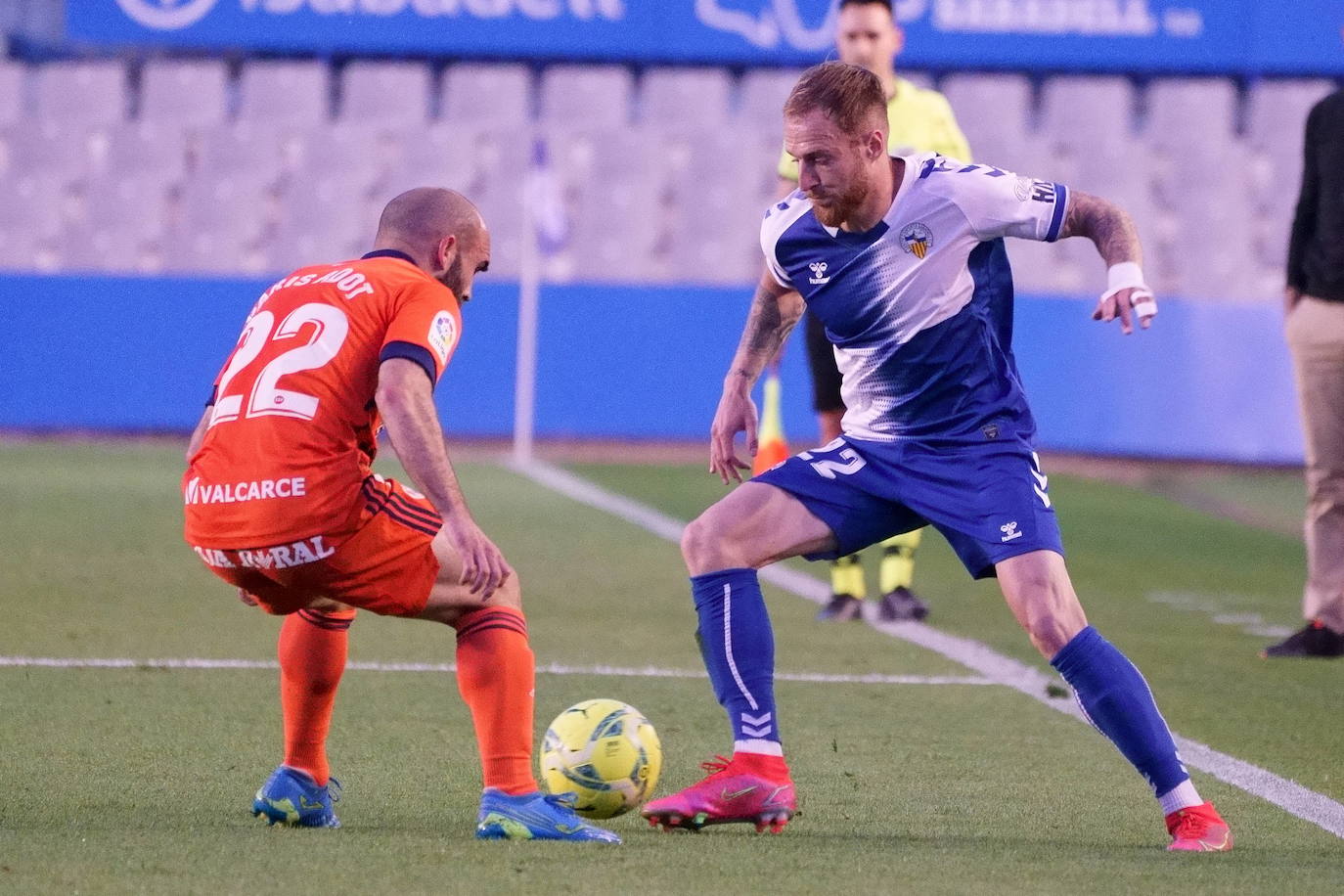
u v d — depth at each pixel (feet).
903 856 39.78
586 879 36.17
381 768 50.08
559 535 115.85
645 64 216.13
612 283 174.70
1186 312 167.53
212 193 193.77
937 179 44.45
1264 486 162.30
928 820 44.91
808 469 45.96
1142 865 39.11
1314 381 77.00
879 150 43.91
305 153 195.93
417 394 38.70
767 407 89.25
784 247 46.03
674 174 196.44
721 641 43.80
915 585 101.19
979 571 45.16
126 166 199.00
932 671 70.44
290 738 42.57
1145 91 213.87
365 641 75.10
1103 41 201.98
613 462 170.60
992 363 45.34
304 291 41.37
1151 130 204.85
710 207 191.83
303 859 37.65
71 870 36.01
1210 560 118.52
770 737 42.96
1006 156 191.72
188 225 192.34
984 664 72.28
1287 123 199.93
